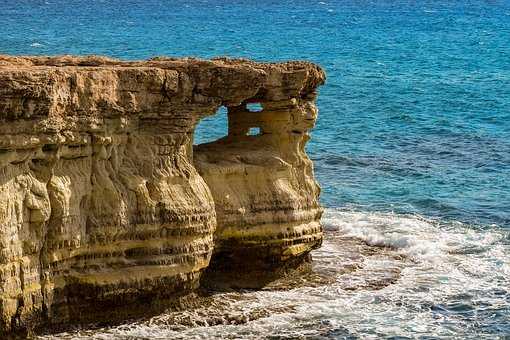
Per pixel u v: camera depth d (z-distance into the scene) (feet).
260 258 126.62
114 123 111.65
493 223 165.07
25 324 103.19
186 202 115.55
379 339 113.09
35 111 101.60
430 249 146.10
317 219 132.36
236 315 115.65
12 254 100.99
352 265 136.26
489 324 118.62
